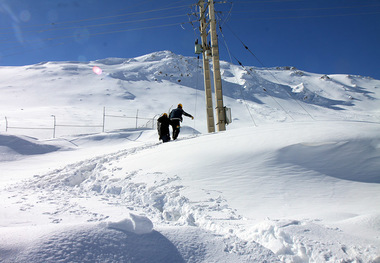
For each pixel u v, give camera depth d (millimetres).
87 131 29031
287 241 2352
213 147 6762
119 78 83750
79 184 6520
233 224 3084
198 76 98875
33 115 37281
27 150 13094
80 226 2057
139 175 5902
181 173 5484
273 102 78062
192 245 2094
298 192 4355
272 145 6086
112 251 1835
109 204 4316
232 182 4816
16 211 3633
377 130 6277
